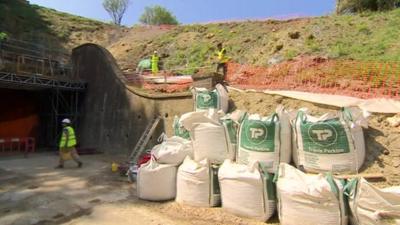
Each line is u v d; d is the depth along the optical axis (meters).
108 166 12.52
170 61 22.83
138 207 7.78
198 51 23.05
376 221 5.51
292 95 10.44
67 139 12.15
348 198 5.91
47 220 7.16
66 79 17.14
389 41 14.91
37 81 16.23
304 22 20.98
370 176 6.77
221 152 8.13
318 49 16.12
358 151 7.11
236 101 11.63
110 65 16.59
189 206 7.55
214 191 7.41
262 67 15.39
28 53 24.16
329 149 6.96
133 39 30.06
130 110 15.00
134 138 14.65
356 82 11.09
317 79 12.16
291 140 7.52
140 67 21.69
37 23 31.36
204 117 8.46
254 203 6.60
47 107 19.19
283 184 6.25
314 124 7.09
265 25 23.38
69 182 10.07
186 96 12.92
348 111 7.59
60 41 30.34
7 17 29.80
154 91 14.78
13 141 15.95
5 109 18.72
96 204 8.07
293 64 14.29
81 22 34.56
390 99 9.22
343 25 18.34
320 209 5.84
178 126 10.28
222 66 14.58
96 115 16.98
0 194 8.88
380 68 11.94
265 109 10.60
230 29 24.77
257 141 7.39
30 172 11.41
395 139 7.54
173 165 8.17
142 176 8.26
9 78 15.20
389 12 19.06
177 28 28.28
